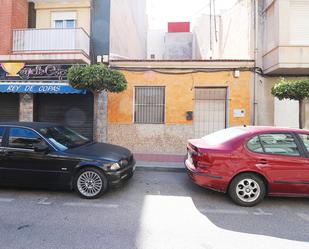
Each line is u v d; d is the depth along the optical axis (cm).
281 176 527
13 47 1091
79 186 567
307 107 1068
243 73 1065
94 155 579
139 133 1110
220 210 507
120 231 409
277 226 438
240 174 537
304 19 967
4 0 1084
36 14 1180
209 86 1082
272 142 547
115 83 851
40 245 362
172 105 1094
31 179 585
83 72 831
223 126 1101
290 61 941
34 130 602
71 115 1133
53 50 1072
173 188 641
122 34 1325
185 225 436
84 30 1090
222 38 1600
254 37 1091
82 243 369
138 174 774
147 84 1096
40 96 1144
